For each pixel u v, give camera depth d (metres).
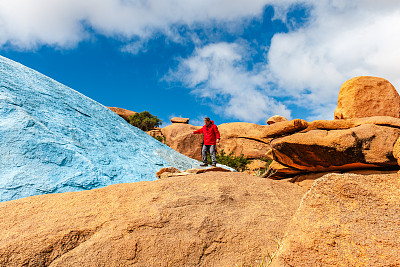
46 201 3.13
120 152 7.84
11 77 7.79
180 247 2.45
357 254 1.63
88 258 2.23
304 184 5.68
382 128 4.71
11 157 5.20
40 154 5.59
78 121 7.95
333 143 4.84
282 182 4.24
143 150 9.05
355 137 4.73
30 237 2.33
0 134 5.52
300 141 5.18
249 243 2.60
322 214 1.91
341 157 4.86
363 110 5.49
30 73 9.09
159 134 23.67
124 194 3.35
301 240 1.83
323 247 1.74
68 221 2.64
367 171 4.95
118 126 9.88
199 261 2.39
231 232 2.72
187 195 3.33
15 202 3.07
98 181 5.89
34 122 6.27
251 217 2.99
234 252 2.51
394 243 1.60
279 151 5.71
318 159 5.21
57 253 2.25
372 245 1.64
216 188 3.57
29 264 2.12
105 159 6.89
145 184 3.68
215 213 2.98
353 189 1.95
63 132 6.81
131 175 6.88
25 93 7.41
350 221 1.80
